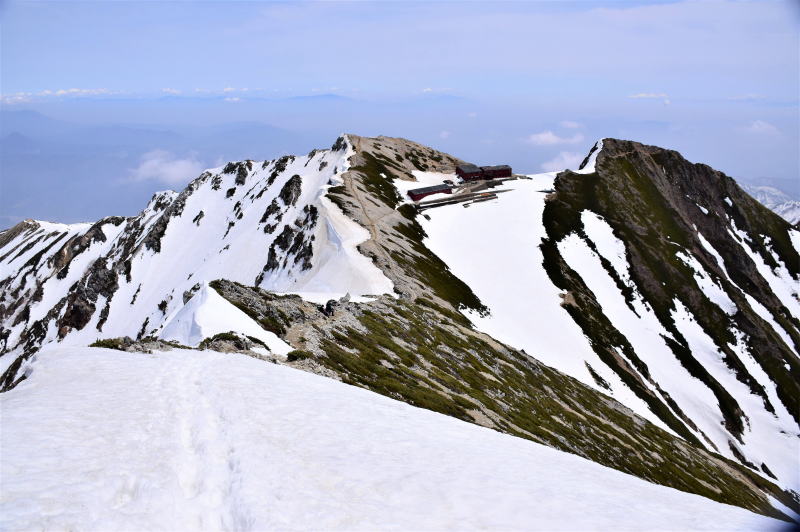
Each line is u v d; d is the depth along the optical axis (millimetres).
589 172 180500
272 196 179000
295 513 14438
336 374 36031
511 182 174625
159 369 26438
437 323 70875
